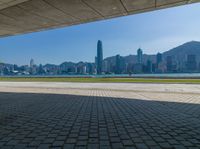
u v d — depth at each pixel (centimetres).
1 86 2480
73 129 621
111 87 2125
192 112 872
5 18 1397
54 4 1130
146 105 1052
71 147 472
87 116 801
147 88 1977
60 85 2527
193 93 1548
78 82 3134
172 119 744
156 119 744
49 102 1188
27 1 1084
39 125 672
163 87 2077
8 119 763
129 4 1138
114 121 718
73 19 1442
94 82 3064
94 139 527
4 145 489
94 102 1167
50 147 473
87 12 1280
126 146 475
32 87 2288
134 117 778
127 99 1271
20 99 1332
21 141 517
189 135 556
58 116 807
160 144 487
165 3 1123
